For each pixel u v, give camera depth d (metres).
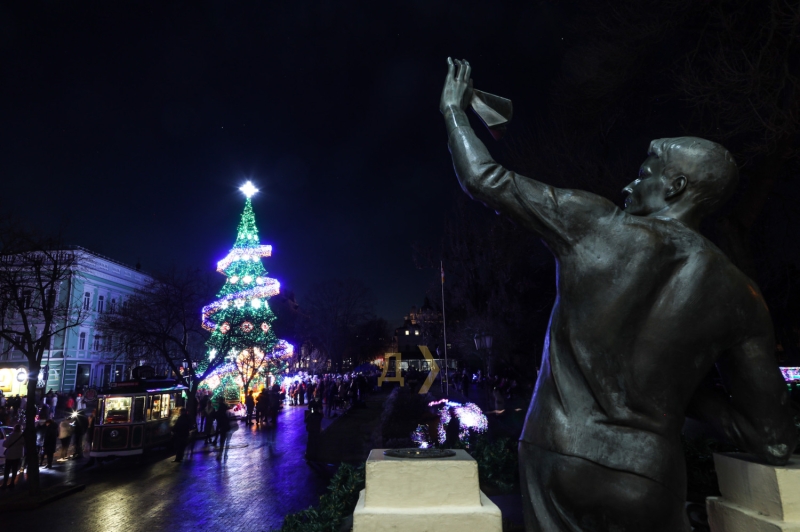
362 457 14.66
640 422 1.35
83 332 41.06
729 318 1.43
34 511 10.83
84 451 18.92
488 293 26.48
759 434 1.49
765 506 1.47
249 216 31.64
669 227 1.50
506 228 12.71
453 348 40.72
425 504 1.45
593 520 1.35
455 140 1.69
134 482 13.63
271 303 57.84
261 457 16.75
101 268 42.56
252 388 32.12
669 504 1.32
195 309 26.30
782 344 16.05
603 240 1.46
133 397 16.70
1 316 13.34
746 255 6.28
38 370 12.47
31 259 13.44
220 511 10.52
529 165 10.43
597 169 9.80
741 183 8.34
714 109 6.97
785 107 6.38
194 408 22.56
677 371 1.39
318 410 15.84
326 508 3.17
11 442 13.34
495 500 3.72
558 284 1.54
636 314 1.41
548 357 1.53
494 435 12.19
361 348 68.12
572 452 1.36
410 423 15.73
